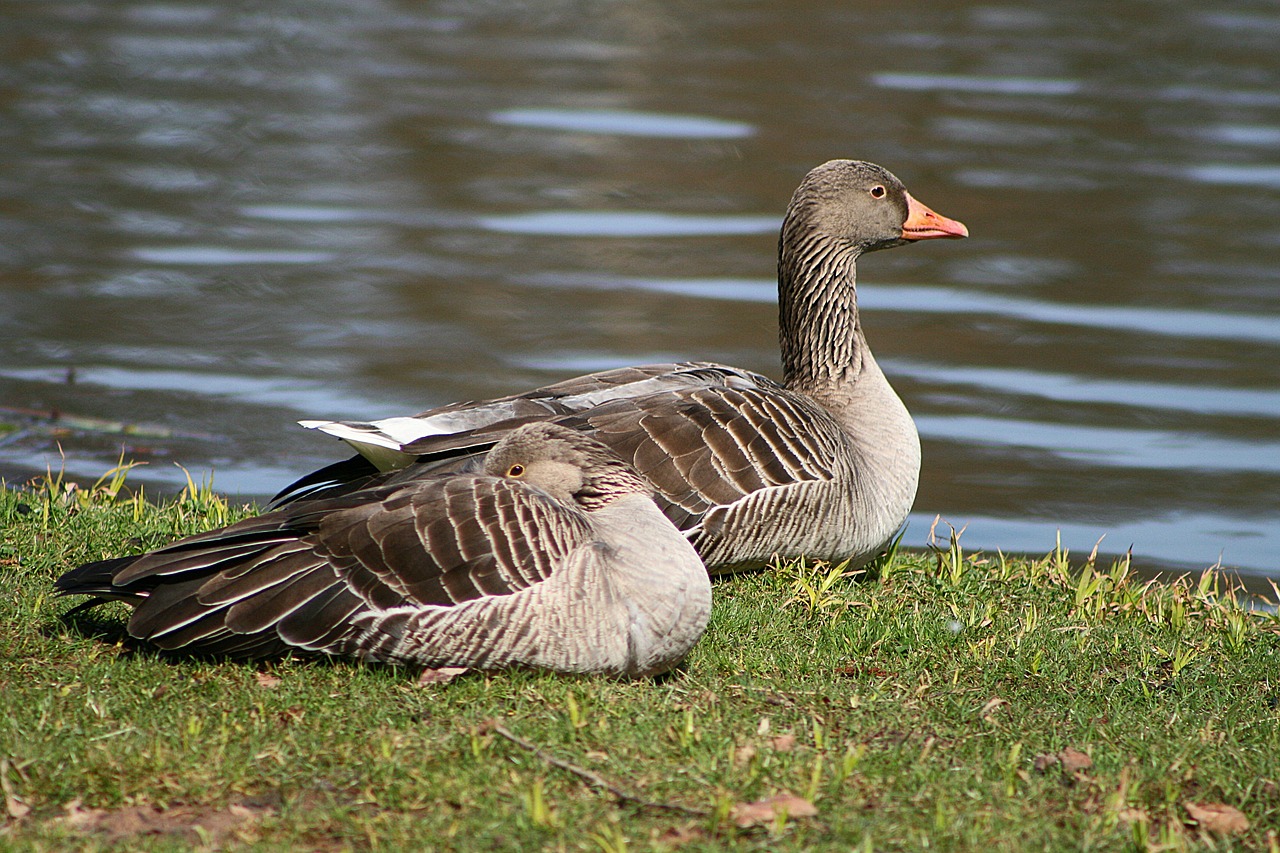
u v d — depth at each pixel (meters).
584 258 24.98
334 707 7.12
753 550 10.22
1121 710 7.92
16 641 7.87
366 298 22.73
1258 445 18.23
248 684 7.39
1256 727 7.78
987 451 17.92
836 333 11.63
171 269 23.64
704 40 42.28
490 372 19.77
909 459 11.41
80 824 6.02
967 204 28.06
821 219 11.68
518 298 22.94
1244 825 6.57
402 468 10.21
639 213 27.45
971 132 32.88
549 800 6.31
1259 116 34.81
